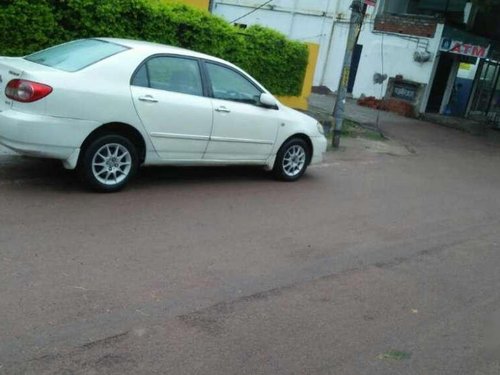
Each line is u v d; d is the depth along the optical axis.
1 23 8.43
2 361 3.36
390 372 3.75
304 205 7.48
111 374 3.38
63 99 5.99
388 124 19.14
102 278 4.57
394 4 23.72
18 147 5.96
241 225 6.31
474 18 23.53
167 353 3.66
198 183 7.80
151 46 7.00
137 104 6.54
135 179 7.48
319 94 24.33
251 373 3.57
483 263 6.14
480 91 26.22
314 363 3.76
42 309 3.99
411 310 4.75
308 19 25.25
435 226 7.38
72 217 5.77
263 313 4.36
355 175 10.05
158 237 5.59
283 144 8.40
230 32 11.99
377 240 6.47
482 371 3.90
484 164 13.83
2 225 5.32
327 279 5.16
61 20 9.09
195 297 4.46
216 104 7.35
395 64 23.27
